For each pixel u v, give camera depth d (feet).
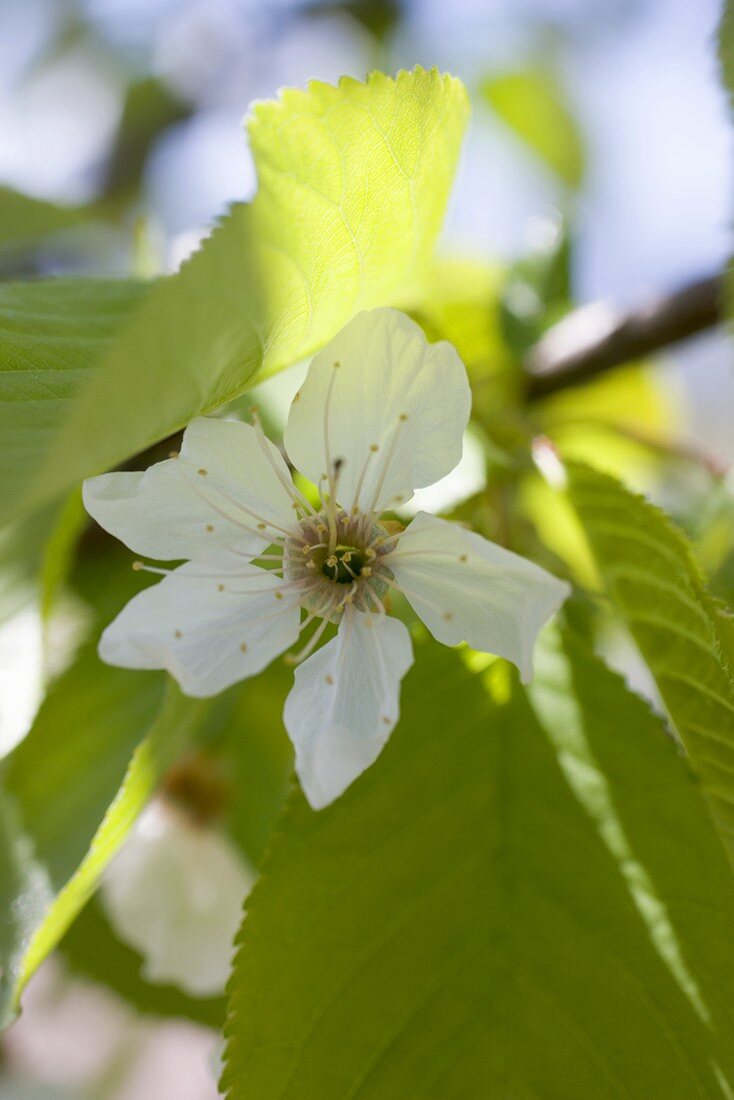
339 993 0.43
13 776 0.49
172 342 0.36
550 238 0.67
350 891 0.43
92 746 0.50
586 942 0.43
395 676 0.42
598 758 0.44
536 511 0.56
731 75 0.47
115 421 0.36
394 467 0.43
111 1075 0.91
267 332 0.40
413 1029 0.42
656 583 0.44
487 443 0.49
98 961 0.60
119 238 0.72
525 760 0.44
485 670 0.45
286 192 0.39
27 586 0.55
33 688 0.51
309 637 0.49
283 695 0.57
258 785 0.59
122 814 0.43
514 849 0.44
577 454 0.64
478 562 0.41
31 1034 0.90
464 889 0.43
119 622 0.42
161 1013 0.60
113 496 0.43
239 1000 0.42
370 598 0.44
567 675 0.45
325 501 0.44
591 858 0.44
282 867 0.43
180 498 0.43
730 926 0.43
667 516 0.44
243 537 0.44
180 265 0.37
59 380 0.40
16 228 0.47
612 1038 0.42
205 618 0.43
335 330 0.43
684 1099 0.42
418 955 0.43
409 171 0.42
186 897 0.58
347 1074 0.42
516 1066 0.42
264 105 0.39
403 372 0.42
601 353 0.59
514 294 0.65
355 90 0.39
